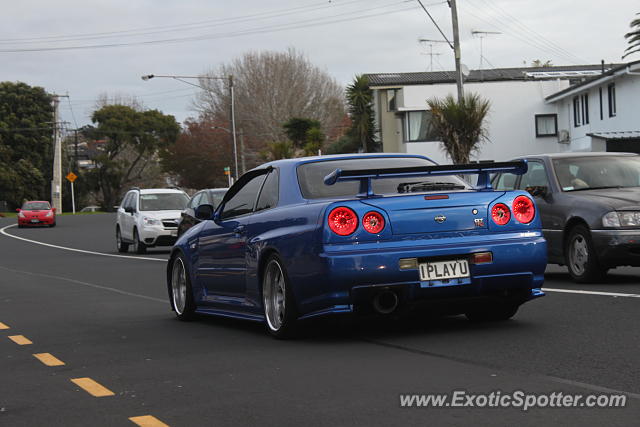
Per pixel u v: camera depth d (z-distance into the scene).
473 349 7.24
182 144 93.25
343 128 83.81
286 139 82.12
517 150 52.03
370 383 6.10
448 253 7.65
